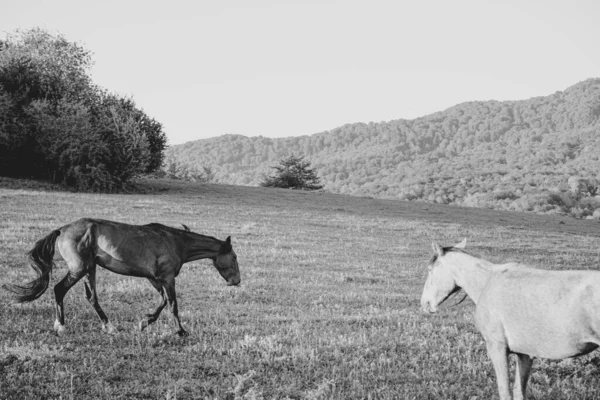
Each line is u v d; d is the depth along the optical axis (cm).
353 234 3434
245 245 2744
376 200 5972
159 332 1115
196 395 789
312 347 1039
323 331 1197
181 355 963
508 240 3606
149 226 1112
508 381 668
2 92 4778
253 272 2103
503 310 659
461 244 782
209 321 1259
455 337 1162
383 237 3397
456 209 5625
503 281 672
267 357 944
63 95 5156
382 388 821
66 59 5478
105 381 821
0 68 5078
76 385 804
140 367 894
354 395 802
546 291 623
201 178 12169
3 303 1304
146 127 5572
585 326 590
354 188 18538
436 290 773
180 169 12000
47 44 5459
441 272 764
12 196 3694
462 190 13112
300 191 6356
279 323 1284
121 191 4766
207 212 3838
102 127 4856
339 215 4278
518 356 682
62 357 910
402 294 1848
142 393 784
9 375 818
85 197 4016
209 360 936
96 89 5528
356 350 1033
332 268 2344
